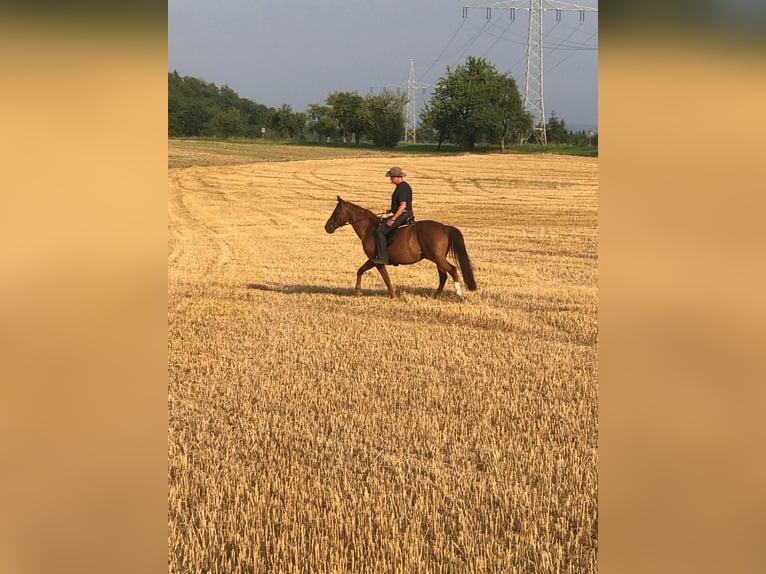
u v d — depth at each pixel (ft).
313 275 53.52
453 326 35.73
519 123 313.53
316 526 14.82
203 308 40.42
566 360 28.96
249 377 26.76
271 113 383.65
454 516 15.44
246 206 120.78
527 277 51.98
